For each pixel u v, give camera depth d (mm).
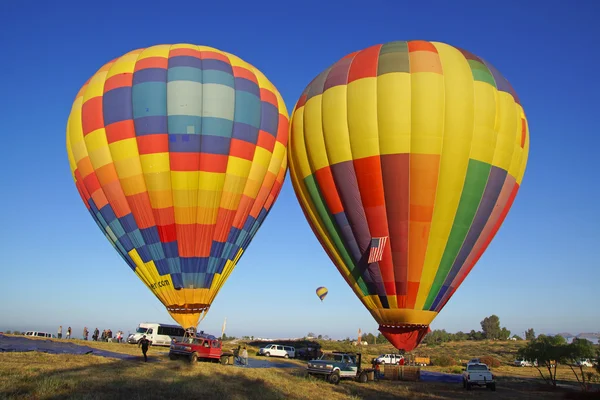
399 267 21422
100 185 23484
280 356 38812
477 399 19984
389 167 20953
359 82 21828
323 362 22891
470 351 70750
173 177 22922
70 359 19516
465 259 22078
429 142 20703
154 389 14688
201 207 23312
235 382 17969
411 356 27672
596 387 26719
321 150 22641
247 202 24641
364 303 22594
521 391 24031
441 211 21078
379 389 21406
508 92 22609
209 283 23531
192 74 23875
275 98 26531
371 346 75438
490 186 21531
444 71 21484
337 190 22312
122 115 23172
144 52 24953
